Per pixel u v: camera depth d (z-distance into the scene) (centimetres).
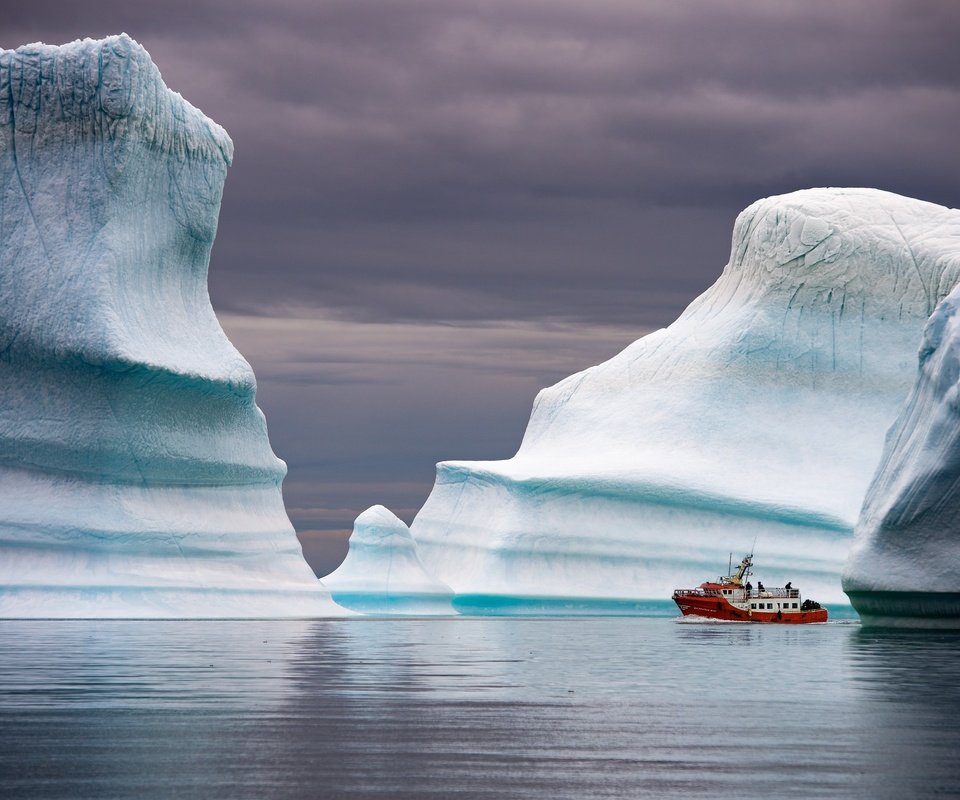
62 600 9775
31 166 10562
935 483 9212
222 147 11106
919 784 2898
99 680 4750
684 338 17025
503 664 5819
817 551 14900
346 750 3241
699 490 15225
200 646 6638
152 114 10588
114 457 10156
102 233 10344
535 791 2792
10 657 5788
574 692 4575
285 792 2766
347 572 15262
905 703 4284
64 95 10500
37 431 10144
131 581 9919
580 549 15288
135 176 10525
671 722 3775
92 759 3109
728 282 17262
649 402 16550
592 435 16612
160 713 3841
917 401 10100
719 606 12075
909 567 9612
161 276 10725
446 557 16675
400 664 5675
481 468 16612
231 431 10881
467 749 3272
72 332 10100
